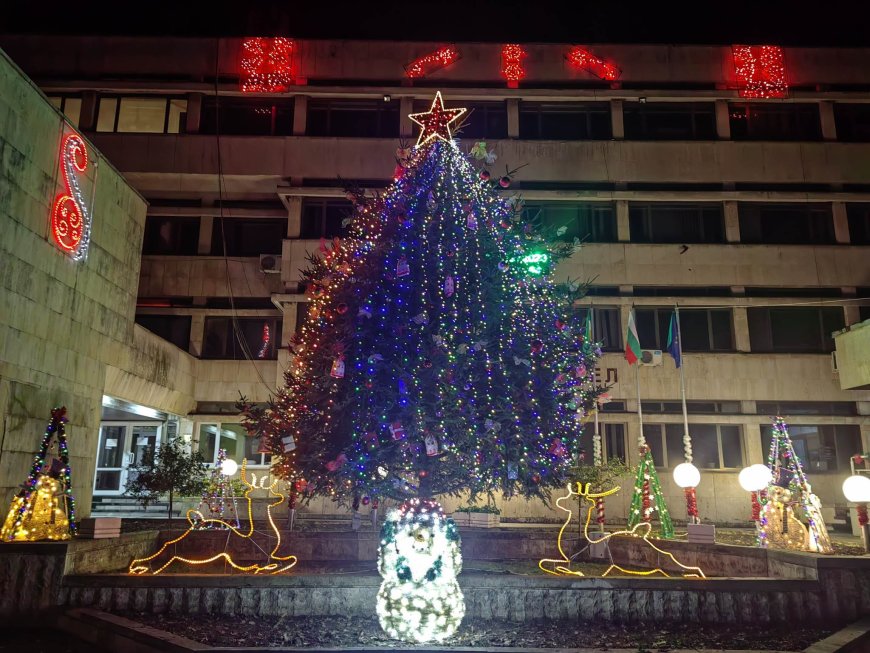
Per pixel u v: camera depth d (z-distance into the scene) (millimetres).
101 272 17547
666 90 29250
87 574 9680
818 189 28844
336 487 10320
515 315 9914
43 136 14781
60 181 15453
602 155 28734
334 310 10484
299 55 29453
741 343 27469
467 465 9367
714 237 28688
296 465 10875
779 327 27875
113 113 29078
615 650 7621
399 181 10594
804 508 11922
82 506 16156
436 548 8406
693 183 28797
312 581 9578
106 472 26016
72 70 28969
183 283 28812
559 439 10250
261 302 28891
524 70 29547
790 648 7973
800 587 9453
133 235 19609
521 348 9734
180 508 22203
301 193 27938
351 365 9648
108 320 17984
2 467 13148
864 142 29016
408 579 8344
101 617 8828
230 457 27781
